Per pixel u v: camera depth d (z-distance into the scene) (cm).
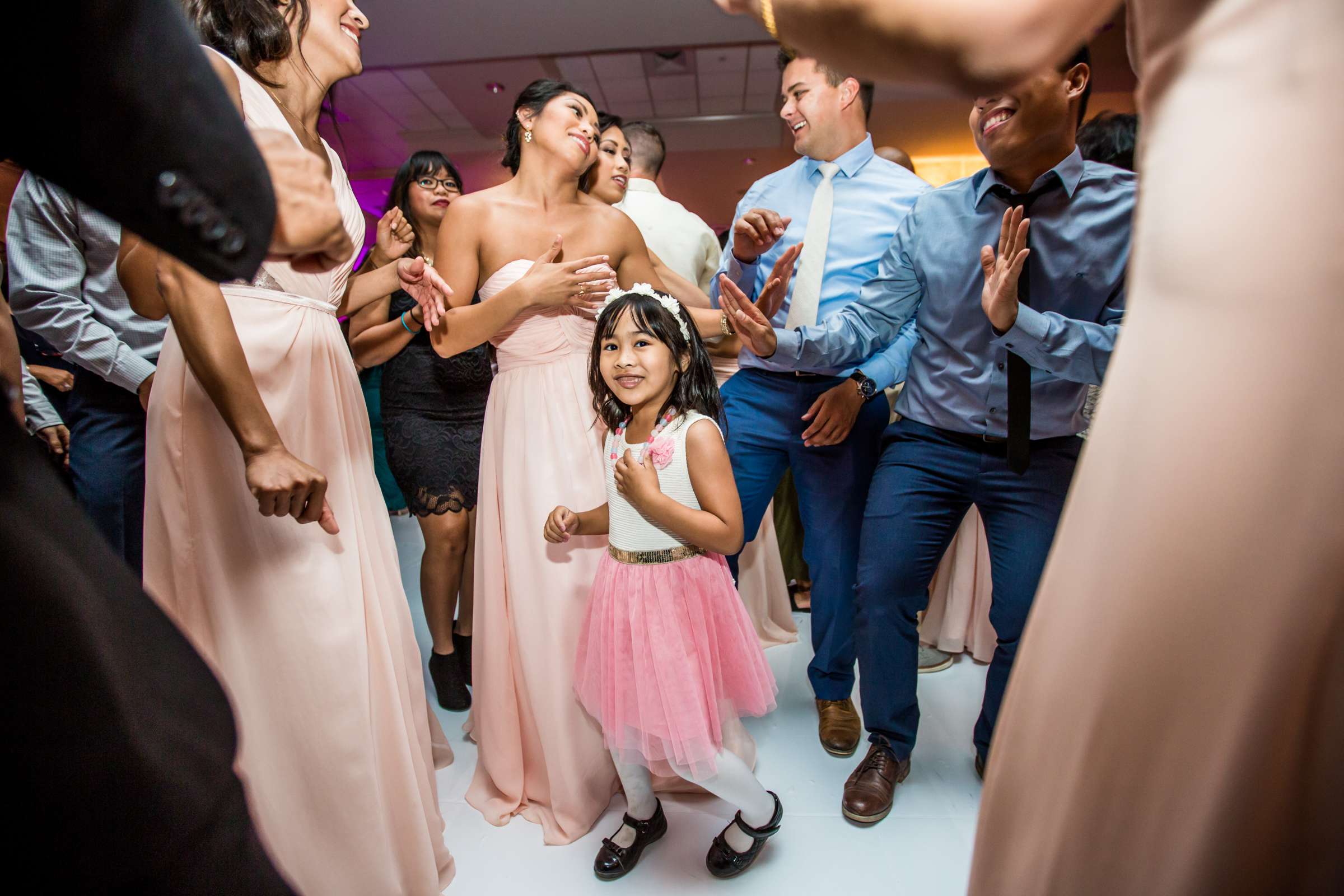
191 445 133
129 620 53
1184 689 55
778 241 245
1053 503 183
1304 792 52
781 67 241
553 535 175
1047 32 59
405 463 246
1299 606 50
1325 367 49
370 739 142
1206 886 55
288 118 139
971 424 190
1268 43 51
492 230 188
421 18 625
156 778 50
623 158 264
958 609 269
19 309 199
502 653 194
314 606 136
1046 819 63
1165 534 54
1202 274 53
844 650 225
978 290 184
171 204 54
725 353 276
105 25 50
